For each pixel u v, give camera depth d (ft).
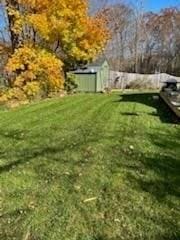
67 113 38.68
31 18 53.62
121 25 152.05
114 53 150.92
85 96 61.57
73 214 12.76
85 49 64.23
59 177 16.53
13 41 56.18
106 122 31.42
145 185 15.44
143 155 19.99
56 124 31.17
